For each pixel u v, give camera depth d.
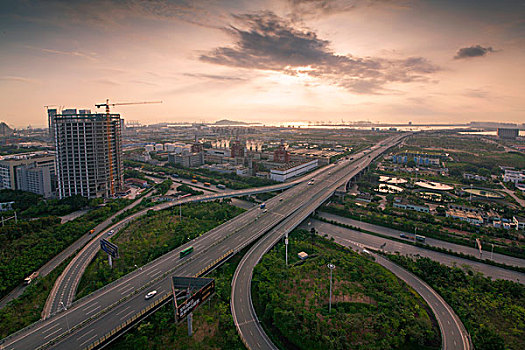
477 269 162.12
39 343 99.38
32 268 150.62
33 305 126.62
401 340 110.50
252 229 195.38
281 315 119.25
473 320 120.00
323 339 109.31
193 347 106.44
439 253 180.50
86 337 102.19
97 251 174.25
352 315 119.94
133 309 116.88
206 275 145.50
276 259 160.00
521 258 172.38
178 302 119.94
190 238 184.75
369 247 186.88
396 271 158.38
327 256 167.25
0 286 134.88
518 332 111.81
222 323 116.50
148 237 190.00
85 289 137.75
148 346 106.31
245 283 144.00
